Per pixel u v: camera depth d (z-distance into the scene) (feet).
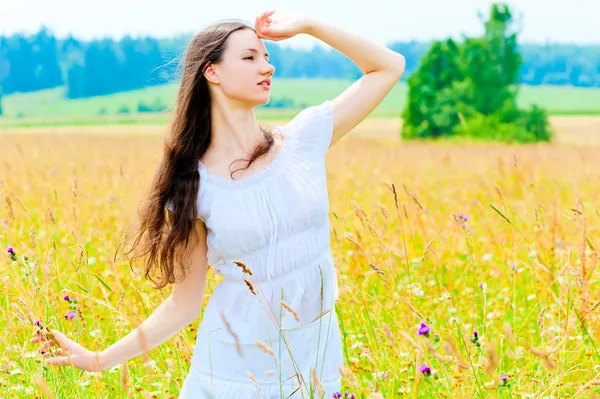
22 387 13.21
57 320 15.01
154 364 14.16
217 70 10.73
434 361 13.83
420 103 217.36
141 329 10.58
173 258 11.10
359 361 14.71
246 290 10.71
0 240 21.79
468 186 37.76
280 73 421.18
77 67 375.86
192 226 11.03
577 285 15.03
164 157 10.98
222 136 10.92
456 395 11.75
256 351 10.60
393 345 11.35
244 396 10.61
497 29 221.25
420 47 415.23
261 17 10.83
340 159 55.52
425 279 19.45
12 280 18.21
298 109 303.27
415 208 23.58
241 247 10.61
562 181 37.88
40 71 393.91
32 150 55.62
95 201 30.35
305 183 10.72
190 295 11.37
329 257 11.07
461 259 22.06
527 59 401.29
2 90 391.45
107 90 375.45
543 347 13.46
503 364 14.94
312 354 10.73
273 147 10.90
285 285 10.64
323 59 421.59
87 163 50.29
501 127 205.36
